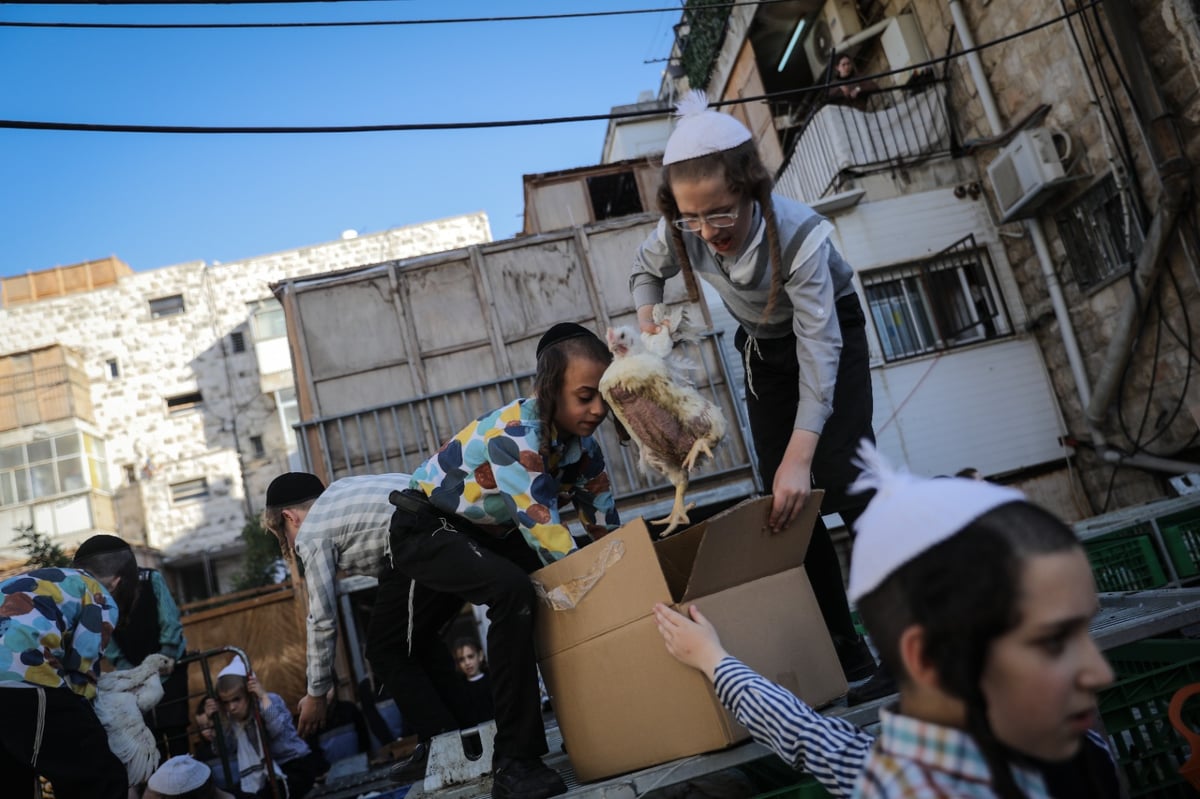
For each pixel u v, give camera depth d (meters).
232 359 22.66
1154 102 7.36
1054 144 8.66
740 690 1.64
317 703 3.22
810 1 11.34
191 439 22.22
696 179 2.07
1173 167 7.25
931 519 0.91
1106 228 8.55
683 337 2.15
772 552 2.08
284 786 4.46
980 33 9.42
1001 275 9.80
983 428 9.46
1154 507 6.04
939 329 9.64
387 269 8.12
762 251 2.22
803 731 1.50
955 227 9.87
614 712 2.04
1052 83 8.62
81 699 2.96
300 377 7.86
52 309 22.75
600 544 2.03
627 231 8.43
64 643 2.99
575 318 8.18
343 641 7.32
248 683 4.34
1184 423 7.97
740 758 1.85
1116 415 8.74
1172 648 2.42
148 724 4.33
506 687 2.14
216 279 23.03
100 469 21.55
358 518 3.22
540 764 2.14
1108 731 1.95
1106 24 7.86
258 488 21.95
